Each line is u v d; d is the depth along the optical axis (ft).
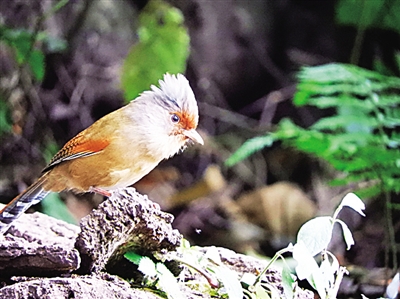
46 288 17.22
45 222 26.63
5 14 47.14
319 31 54.08
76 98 50.08
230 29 53.98
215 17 53.52
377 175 32.73
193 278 22.03
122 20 51.52
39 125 48.52
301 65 53.78
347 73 34.32
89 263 19.34
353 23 48.39
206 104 53.93
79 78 50.21
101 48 50.60
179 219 48.01
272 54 54.95
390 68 50.75
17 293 17.16
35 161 47.96
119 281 19.58
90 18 50.21
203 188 49.14
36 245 19.62
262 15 54.75
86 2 45.93
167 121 26.18
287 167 52.11
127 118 25.67
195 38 53.16
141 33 42.45
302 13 54.60
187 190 49.24
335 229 43.32
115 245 20.13
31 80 48.01
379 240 41.63
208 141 53.26
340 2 47.88
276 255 19.93
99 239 19.35
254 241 44.98
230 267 23.47
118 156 25.22
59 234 25.54
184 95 26.45
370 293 33.58
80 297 17.20
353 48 52.54
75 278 18.37
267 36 54.80
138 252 21.21
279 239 45.06
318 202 47.93
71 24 49.26
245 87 55.01
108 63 50.75
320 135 33.22
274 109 53.67
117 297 17.79
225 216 47.34
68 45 46.62
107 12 50.93
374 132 40.75
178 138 26.73
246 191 51.60
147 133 25.59
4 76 46.62
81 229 19.29
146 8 42.80
